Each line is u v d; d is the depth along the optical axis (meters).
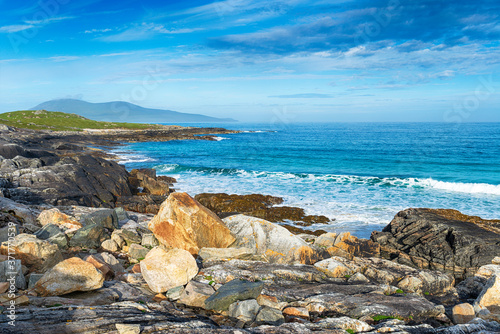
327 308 7.29
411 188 33.00
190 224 11.16
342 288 8.62
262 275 9.16
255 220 13.05
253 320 6.71
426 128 168.38
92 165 30.77
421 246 16.05
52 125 120.44
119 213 16.33
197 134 135.00
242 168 48.91
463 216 20.34
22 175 22.66
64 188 22.22
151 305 6.92
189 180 37.75
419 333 5.93
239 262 10.24
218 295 7.26
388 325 6.31
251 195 27.88
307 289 8.46
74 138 88.44
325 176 39.09
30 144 54.50
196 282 8.09
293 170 47.38
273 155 65.44
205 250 10.92
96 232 11.64
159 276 7.84
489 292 8.04
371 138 107.44
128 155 64.25
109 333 5.13
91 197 22.39
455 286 10.98
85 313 5.71
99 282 7.08
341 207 26.22
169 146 84.50
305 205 26.84
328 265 10.63
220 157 62.34
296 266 10.36
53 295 6.64
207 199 26.97
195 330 5.44
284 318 6.82
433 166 49.38
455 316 7.67
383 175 42.97
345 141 97.81
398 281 10.39
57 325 5.09
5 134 57.97
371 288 8.69
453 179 39.50
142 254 11.03
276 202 27.34
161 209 11.79
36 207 16.72
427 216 18.11
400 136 113.00
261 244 12.23
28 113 142.12
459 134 115.75
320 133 143.00
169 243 11.44
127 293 7.52
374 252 15.13
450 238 15.80
